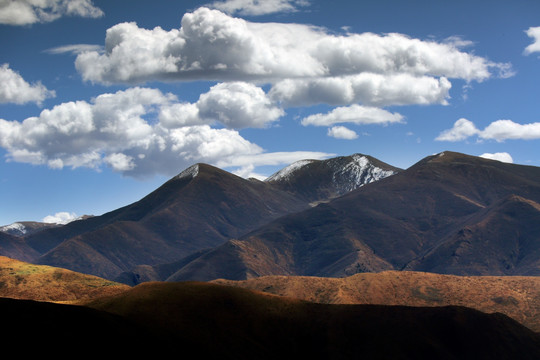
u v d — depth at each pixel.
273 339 177.62
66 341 124.75
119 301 174.25
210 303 180.25
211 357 159.12
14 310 128.88
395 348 179.75
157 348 145.88
